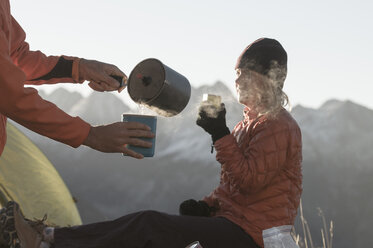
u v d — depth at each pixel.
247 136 2.79
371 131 105.06
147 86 2.64
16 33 2.77
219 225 2.63
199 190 93.38
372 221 82.69
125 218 2.61
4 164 6.30
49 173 6.89
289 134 2.70
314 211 78.56
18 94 2.09
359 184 91.81
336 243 79.31
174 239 2.55
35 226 2.57
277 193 2.69
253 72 2.85
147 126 2.35
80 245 2.53
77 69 2.85
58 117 2.16
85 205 75.31
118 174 100.44
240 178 2.63
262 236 2.63
